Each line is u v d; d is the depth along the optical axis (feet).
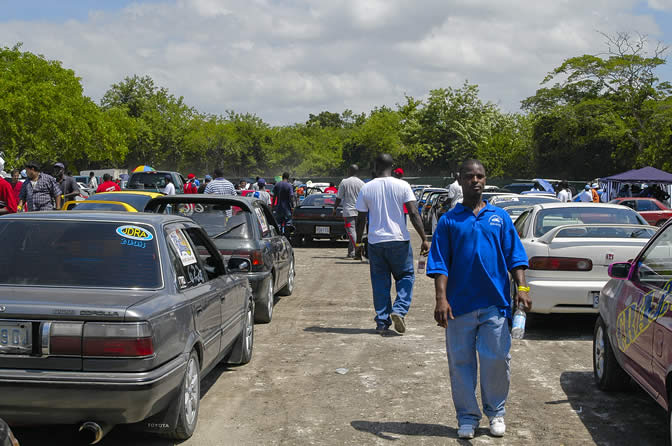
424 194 106.52
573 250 25.80
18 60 189.57
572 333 27.43
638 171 99.81
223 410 17.78
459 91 279.90
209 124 306.55
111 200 42.88
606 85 188.34
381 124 292.40
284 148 320.29
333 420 17.03
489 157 237.66
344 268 48.75
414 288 39.73
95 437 13.14
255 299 28.12
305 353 23.91
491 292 15.16
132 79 323.57
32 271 14.49
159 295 14.28
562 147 200.23
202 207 29.01
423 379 20.68
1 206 33.35
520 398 18.84
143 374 12.90
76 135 190.29
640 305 16.35
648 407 18.11
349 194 53.11
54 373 12.69
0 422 9.93
